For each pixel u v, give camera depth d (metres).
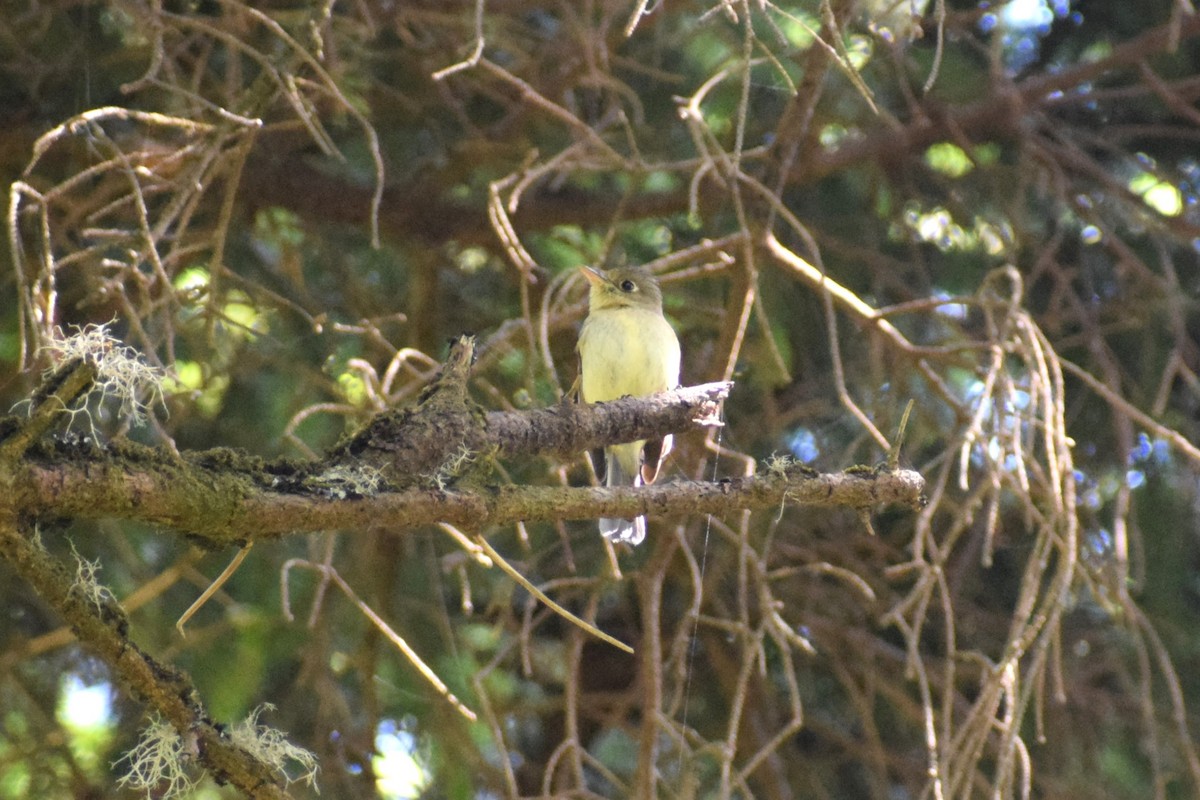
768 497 5.66
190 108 9.48
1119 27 13.08
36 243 10.24
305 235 12.26
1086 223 12.50
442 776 10.28
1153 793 11.23
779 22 10.53
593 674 13.11
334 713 10.46
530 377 8.59
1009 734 7.27
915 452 10.92
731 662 11.98
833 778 12.40
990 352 9.69
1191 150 13.34
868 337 11.84
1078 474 11.49
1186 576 11.73
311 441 10.94
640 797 8.89
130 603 9.40
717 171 9.77
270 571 9.88
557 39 11.71
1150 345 11.67
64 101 10.66
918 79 11.55
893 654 11.74
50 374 4.34
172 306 8.99
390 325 12.43
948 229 13.12
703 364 11.95
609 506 5.39
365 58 11.16
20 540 4.27
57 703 11.00
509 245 8.99
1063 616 11.98
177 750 5.36
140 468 4.43
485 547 5.41
